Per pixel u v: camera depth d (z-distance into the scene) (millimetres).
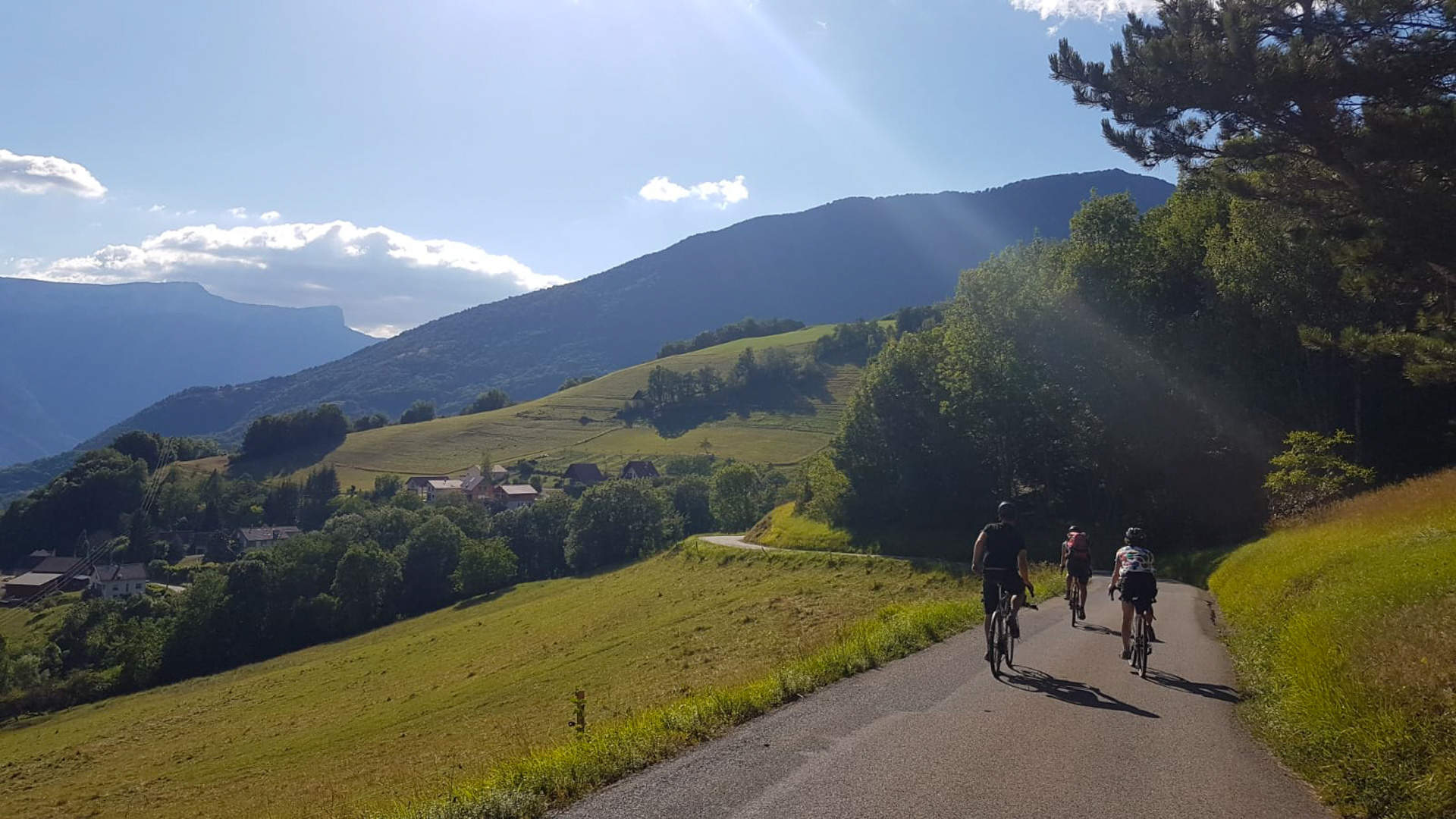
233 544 116438
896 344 61469
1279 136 16297
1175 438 44062
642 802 6418
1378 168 15312
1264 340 41969
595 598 60188
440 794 8047
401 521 100625
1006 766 6984
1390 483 32938
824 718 8820
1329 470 32875
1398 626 8766
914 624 14961
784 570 51406
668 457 151250
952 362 50875
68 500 116000
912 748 7527
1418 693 7098
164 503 122062
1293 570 16641
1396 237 14703
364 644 72188
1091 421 45688
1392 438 42531
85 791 34656
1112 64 17031
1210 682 10742
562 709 26469
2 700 63562
